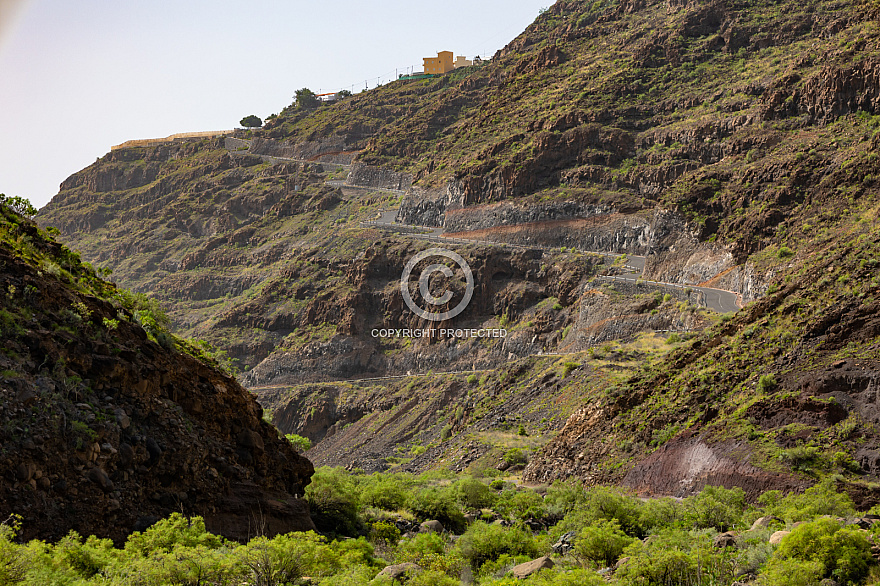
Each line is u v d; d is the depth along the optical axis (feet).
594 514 159.74
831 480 170.09
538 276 577.84
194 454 115.34
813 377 205.16
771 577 82.23
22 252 112.88
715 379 239.50
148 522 103.86
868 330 210.79
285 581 89.86
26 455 92.94
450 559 118.73
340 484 154.92
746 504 176.45
